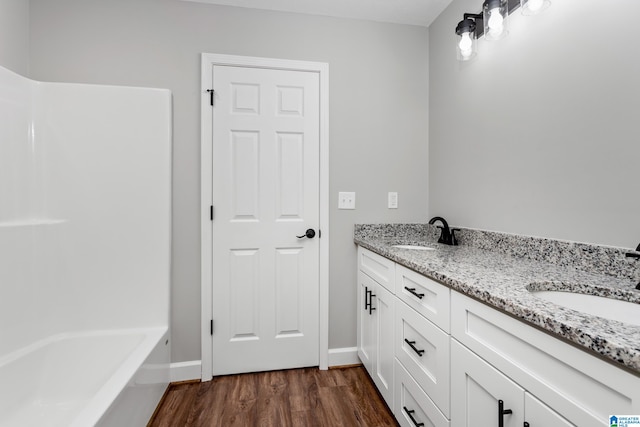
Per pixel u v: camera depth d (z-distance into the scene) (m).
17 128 1.53
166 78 1.84
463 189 1.80
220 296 1.91
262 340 1.97
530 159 1.34
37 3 1.72
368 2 1.91
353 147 2.08
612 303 0.86
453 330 0.98
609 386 0.52
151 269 1.78
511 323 0.74
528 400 0.69
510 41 1.45
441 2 1.92
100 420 0.99
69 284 1.68
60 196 1.67
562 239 1.19
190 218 1.88
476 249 1.61
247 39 1.93
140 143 1.76
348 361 2.07
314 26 2.01
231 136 1.91
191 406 1.63
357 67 2.07
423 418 1.17
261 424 1.49
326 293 2.03
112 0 1.79
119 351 1.65
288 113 1.98
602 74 1.04
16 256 1.47
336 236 2.06
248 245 1.94
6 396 1.35
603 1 1.04
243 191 1.93
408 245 1.77
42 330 1.58
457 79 1.86
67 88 1.68
